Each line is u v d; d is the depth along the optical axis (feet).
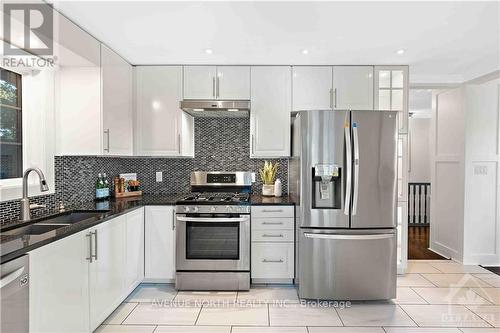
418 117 24.08
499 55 10.83
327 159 9.92
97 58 9.29
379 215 9.91
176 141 11.99
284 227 11.06
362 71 11.91
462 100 13.85
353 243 9.89
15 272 4.99
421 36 9.20
